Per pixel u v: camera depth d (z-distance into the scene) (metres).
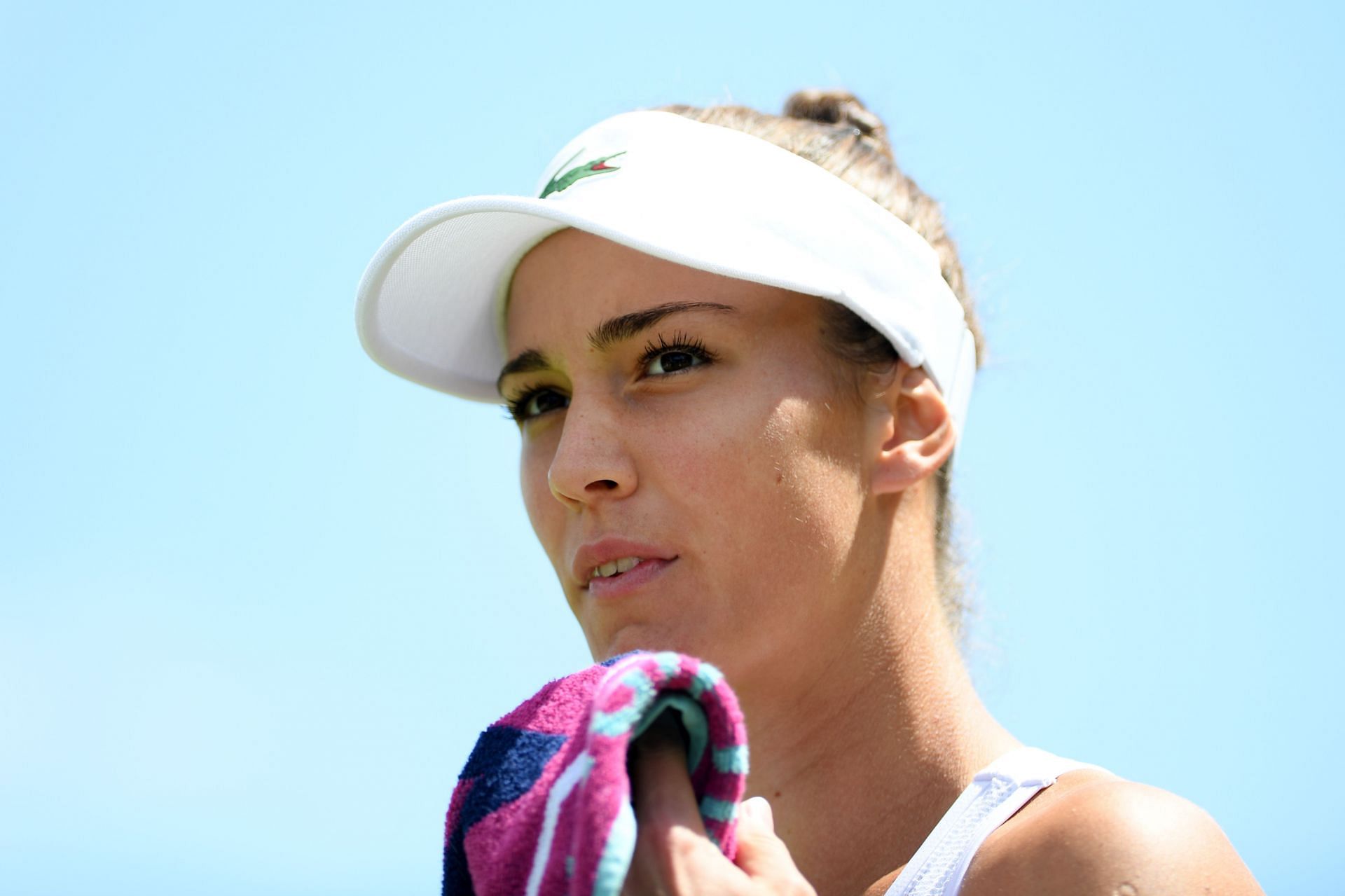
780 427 7.40
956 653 8.23
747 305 7.51
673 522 7.28
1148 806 6.37
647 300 7.51
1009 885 6.50
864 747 7.65
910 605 7.91
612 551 7.36
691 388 7.44
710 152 7.78
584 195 7.77
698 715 4.57
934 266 8.29
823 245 7.62
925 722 7.79
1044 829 6.54
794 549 7.36
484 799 5.22
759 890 4.39
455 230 8.42
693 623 7.26
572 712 5.29
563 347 7.85
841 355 7.74
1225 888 6.15
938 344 8.18
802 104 9.46
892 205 8.58
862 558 7.71
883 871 7.46
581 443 7.43
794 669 7.50
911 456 7.86
